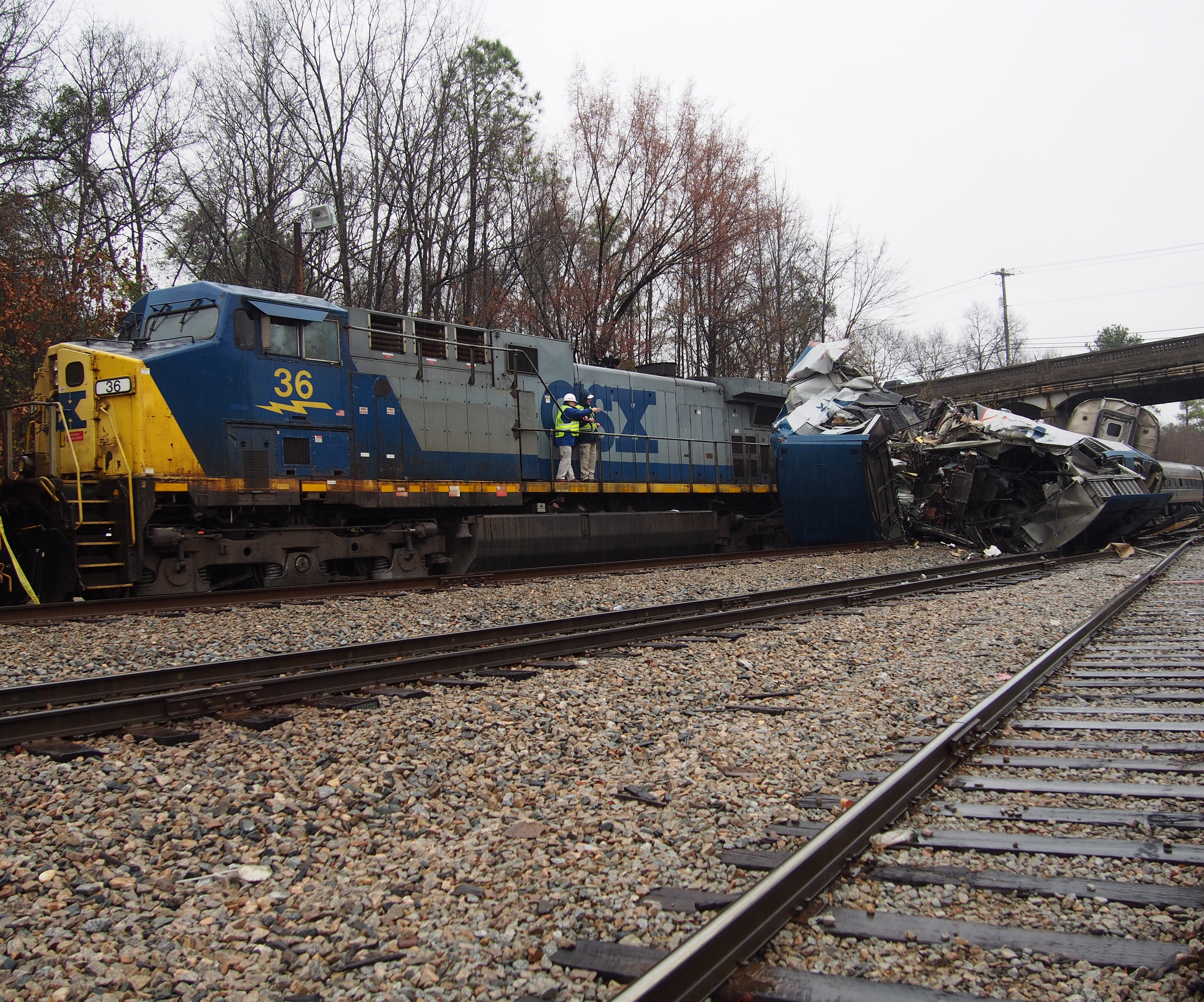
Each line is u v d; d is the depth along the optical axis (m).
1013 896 3.32
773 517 22.11
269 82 25.56
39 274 19.86
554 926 3.14
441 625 9.53
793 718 5.92
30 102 21.64
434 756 5.06
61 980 2.81
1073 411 40.44
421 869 3.67
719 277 33.25
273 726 5.54
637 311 31.81
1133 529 21.42
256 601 10.49
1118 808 4.22
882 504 19.88
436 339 14.20
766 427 22.66
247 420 11.46
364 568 13.56
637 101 29.73
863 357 41.00
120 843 3.88
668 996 2.49
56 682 6.22
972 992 2.66
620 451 17.91
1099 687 6.76
